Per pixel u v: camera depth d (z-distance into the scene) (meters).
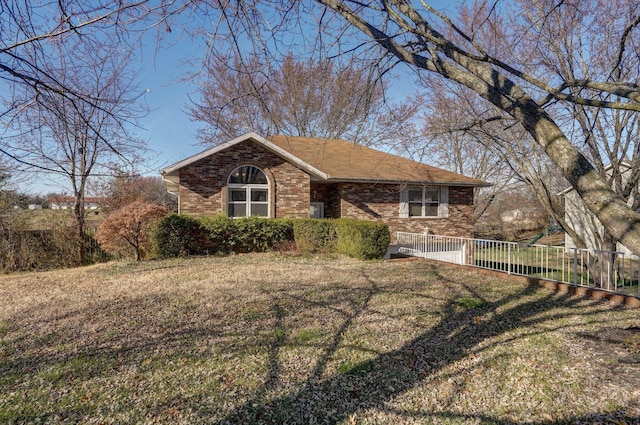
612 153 9.35
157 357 4.40
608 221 2.27
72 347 4.70
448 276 9.04
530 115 2.71
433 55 3.31
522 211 29.88
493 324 5.55
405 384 3.80
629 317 5.83
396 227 15.44
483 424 3.15
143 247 12.52
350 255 12.07
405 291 7.45
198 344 4.77
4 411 3.32
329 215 15.83
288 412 3.33
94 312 6.16
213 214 13.33
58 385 3.77
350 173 14.67
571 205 17.66
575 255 7.67
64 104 3.89
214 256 12.32
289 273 9.32
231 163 13.55
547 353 4.48
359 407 3.41
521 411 3.32
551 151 2.58
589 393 3.58
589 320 5.70
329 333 5.13
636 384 3.67
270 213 14.06
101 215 16.81
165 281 8.48
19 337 5.06
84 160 13.24
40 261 12.62
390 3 3.55
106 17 3.00
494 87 2.91
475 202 23.91
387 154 18.64
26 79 3.05
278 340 4.89
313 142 17.83
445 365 4.21
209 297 6.97
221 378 3.91
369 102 5.10
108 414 3.28
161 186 25.89
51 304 6.74
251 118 12.38
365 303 6.56
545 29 8.22
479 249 13.71
